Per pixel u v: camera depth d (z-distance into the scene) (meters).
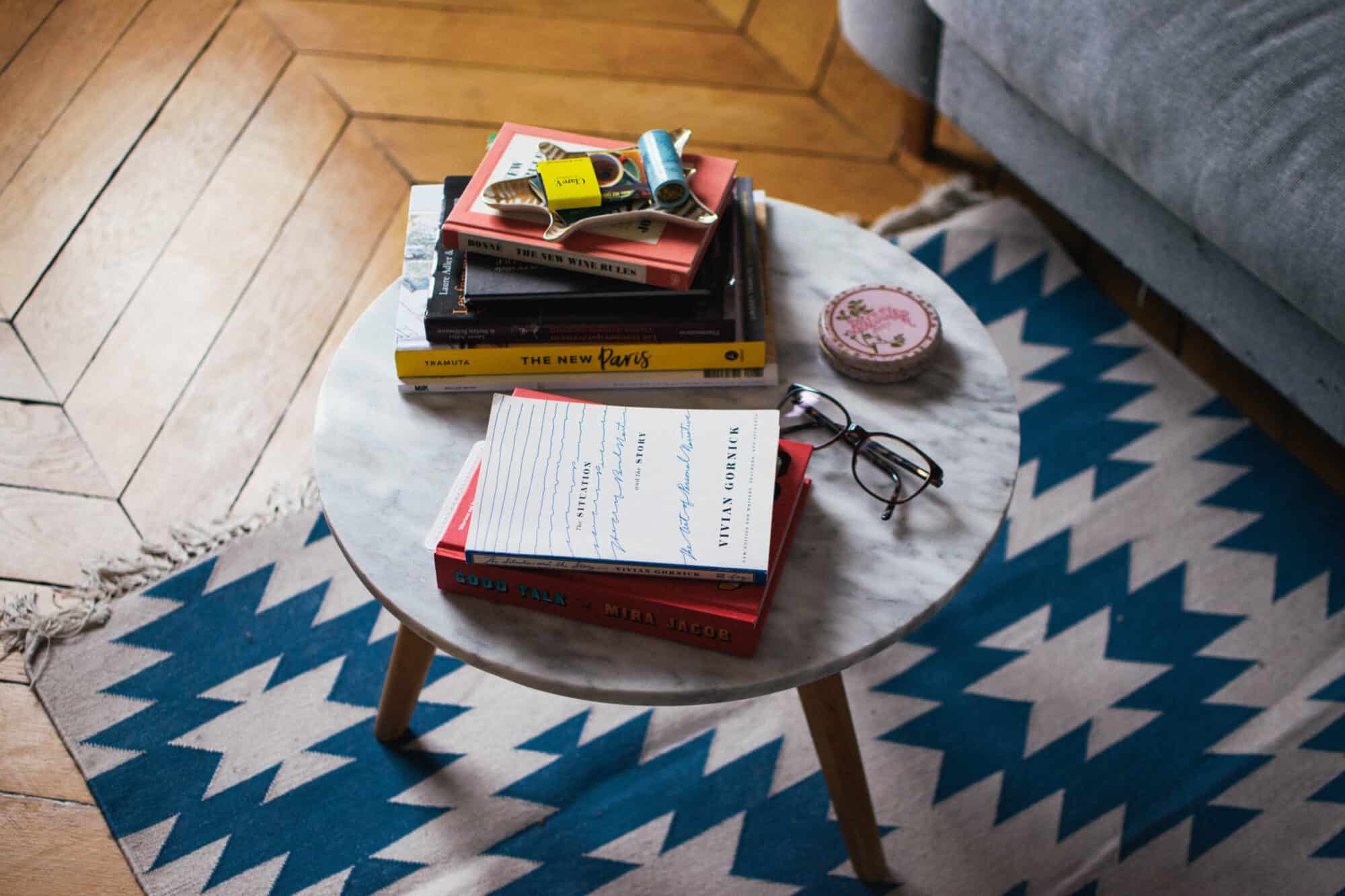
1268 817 1.06
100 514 1.25
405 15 1.80
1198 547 1.25
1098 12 1.20
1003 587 1.23
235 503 1.27
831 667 0.74
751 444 0.78
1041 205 1.61
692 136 1.66
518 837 1.06
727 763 1.11
